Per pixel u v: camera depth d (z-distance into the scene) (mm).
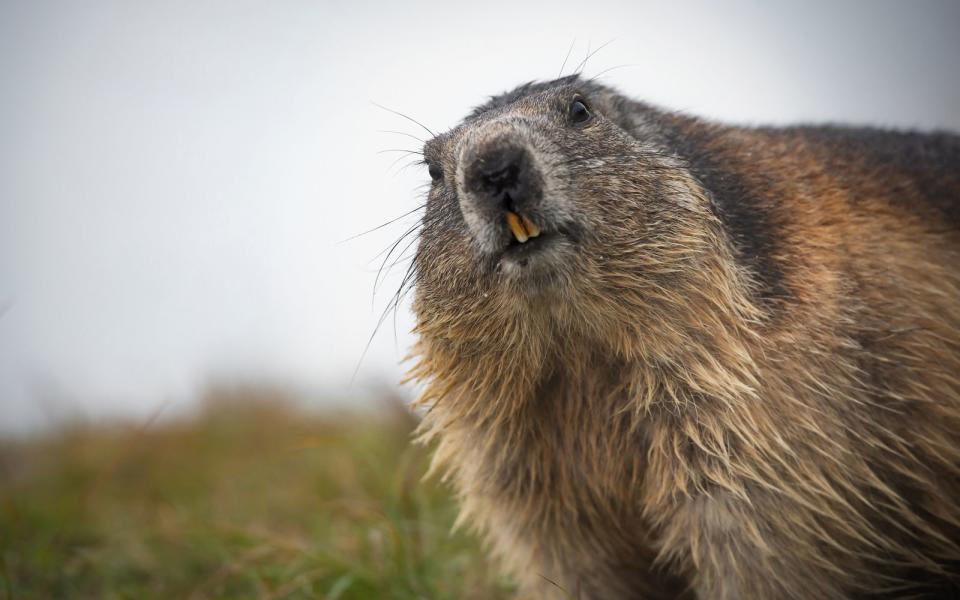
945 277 12227
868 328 11344
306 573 14445
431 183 12562
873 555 11258
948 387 11445
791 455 10852
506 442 12062
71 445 23922
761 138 13391
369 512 16219
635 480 11742
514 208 10461
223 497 20016
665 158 11398
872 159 13219
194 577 15820
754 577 11117
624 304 10867
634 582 12672
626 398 11516
